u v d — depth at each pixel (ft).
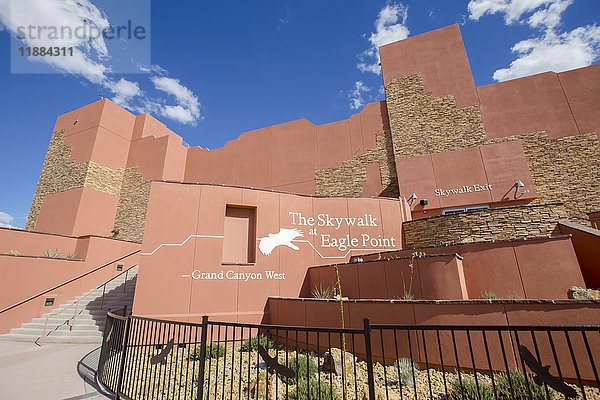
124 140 73.05
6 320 33.45
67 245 47.34
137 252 53.31
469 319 17.35
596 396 13.30
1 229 41.11
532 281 21.33
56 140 74.54
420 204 46.24
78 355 24.27
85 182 63.36
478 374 16.55
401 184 49.03
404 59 57.36
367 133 57.16
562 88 46.16
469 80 51.65
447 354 17.63
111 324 18.20
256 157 64.69
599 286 21.88
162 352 13.09
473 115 49.55
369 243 37.65
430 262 22.81
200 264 31.40
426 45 56.54
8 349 26.89
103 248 47.65
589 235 22.94
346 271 29.73
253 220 35.86
